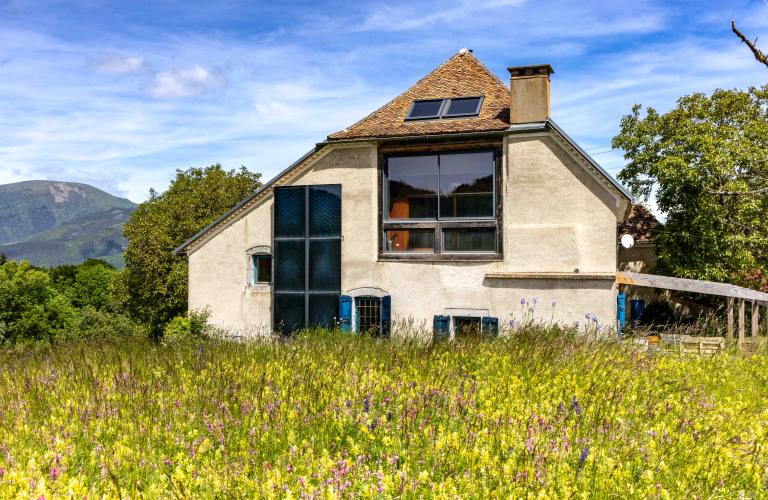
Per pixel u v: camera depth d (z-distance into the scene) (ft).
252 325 59.26
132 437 18.42
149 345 42.32
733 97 80.12
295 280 57.26
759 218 77.97
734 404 23.26
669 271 81.97
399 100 61.77
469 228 53.36
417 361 29.89
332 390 23.04
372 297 55.36
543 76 51.03
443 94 60.59
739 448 17.44
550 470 14.96
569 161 50.37
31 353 40.40
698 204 75.92
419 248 55.01
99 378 26.66
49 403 22.85
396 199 55.72
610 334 43.50
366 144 55.83
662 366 29.71
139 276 115.75
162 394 23.07
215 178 119.96
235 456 16.88
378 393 22.97
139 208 124.67
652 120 83.35
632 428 18.45
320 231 56.75
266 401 21.63
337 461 15.03
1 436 18.24
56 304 189.37
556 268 50.42
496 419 18.85
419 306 54.03
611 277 48.47
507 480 14.30
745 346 40.37
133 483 14.80
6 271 259.39
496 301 52.03
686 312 84.33
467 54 65.57
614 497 14.08
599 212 49.47
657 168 77.56
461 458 15.76
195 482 14.52
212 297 60.75
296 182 58.18
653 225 94.02
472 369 29.35
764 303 51.93
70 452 16.75
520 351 32.24
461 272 53.21
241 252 60.03
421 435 17.57
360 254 55.83
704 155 73.82
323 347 35.73
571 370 27.76
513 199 51.90
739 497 13.93
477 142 53.16
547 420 19.03
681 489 14.47
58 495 13.07
